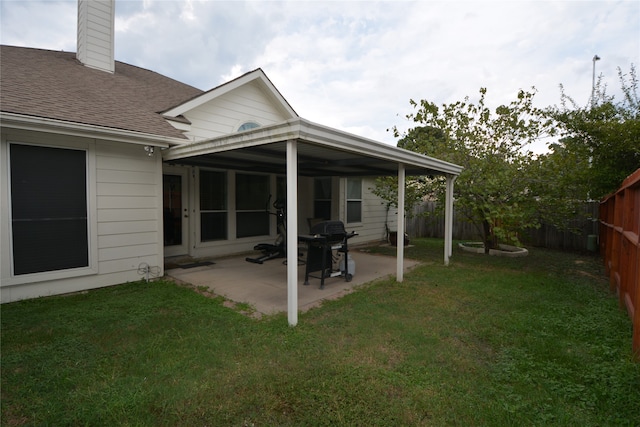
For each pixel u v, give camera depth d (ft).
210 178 24.11
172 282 16.74
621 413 6.72
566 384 7.79
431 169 20.26
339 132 11.52
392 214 39.86
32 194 13.38
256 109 26.18
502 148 25.14
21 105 12.71
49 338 9.80
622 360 8.82
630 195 13.28
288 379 7.81
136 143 15.70
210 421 6.42
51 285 13.97
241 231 26.11
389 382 7.77
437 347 9.68
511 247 29.09
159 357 8.79
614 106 20.38
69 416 6.41
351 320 11.66
